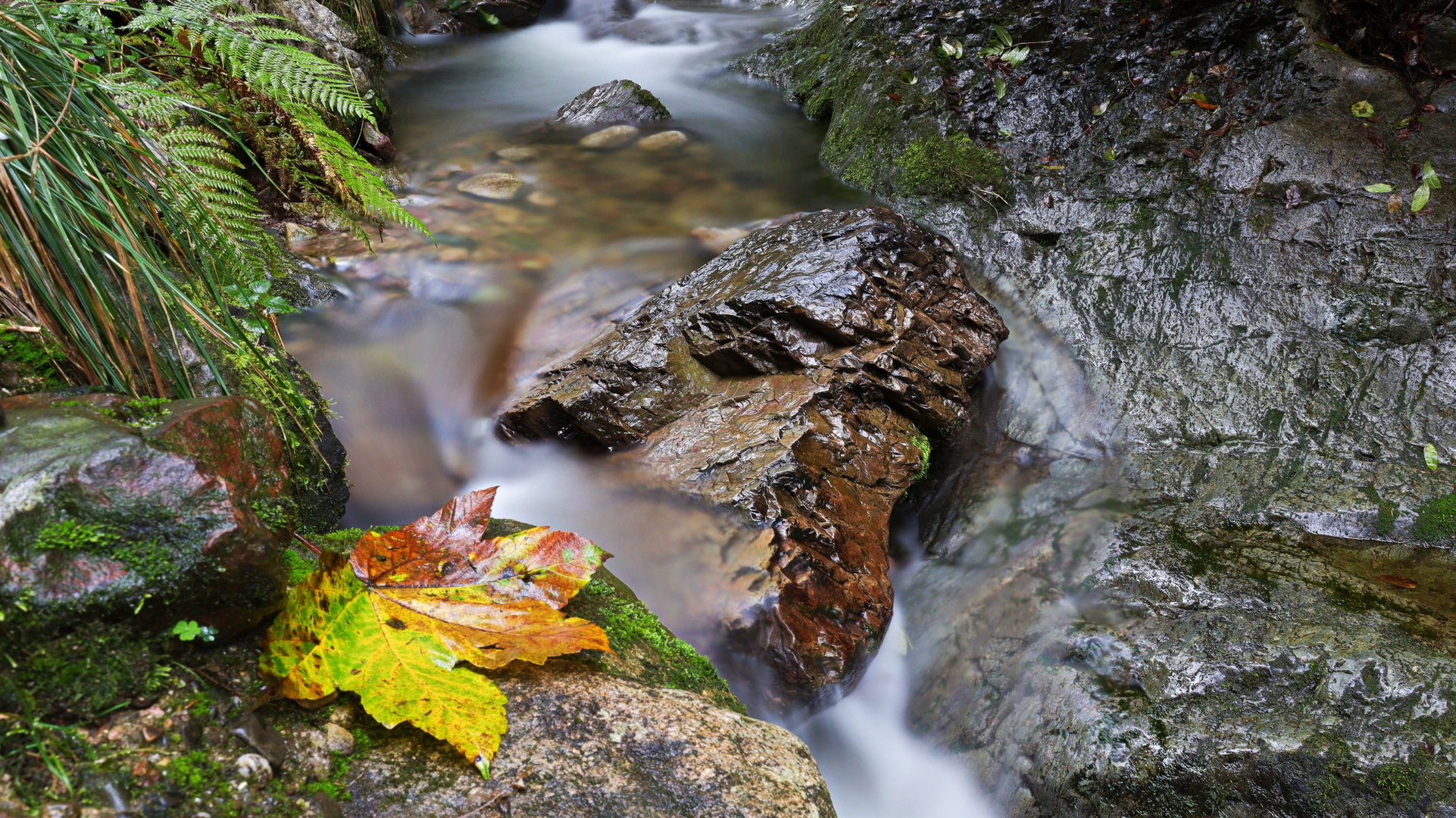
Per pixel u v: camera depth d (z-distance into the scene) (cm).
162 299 197
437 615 167
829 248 387
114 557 137
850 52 632
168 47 267
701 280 413
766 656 260
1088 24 522
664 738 160
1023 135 507
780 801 154
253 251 261
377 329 406
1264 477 325
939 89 537
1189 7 493
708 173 577
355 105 248
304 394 250
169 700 139
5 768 123
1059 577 300
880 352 344
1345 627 261
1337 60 439
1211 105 460
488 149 599
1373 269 379
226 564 146
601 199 542
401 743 151
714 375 362
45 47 199
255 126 379
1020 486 350
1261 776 232
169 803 128
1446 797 218
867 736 284
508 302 441
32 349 180
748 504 283
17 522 132
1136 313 405
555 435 360
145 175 213
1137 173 462
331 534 217
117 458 141
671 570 287
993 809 259
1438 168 398
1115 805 241
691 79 748
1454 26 424
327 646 156
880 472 323
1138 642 268
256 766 137
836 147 582
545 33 875
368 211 293
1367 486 314
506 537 185
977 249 466
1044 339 410
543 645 164
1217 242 416
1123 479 338
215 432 164
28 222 179
